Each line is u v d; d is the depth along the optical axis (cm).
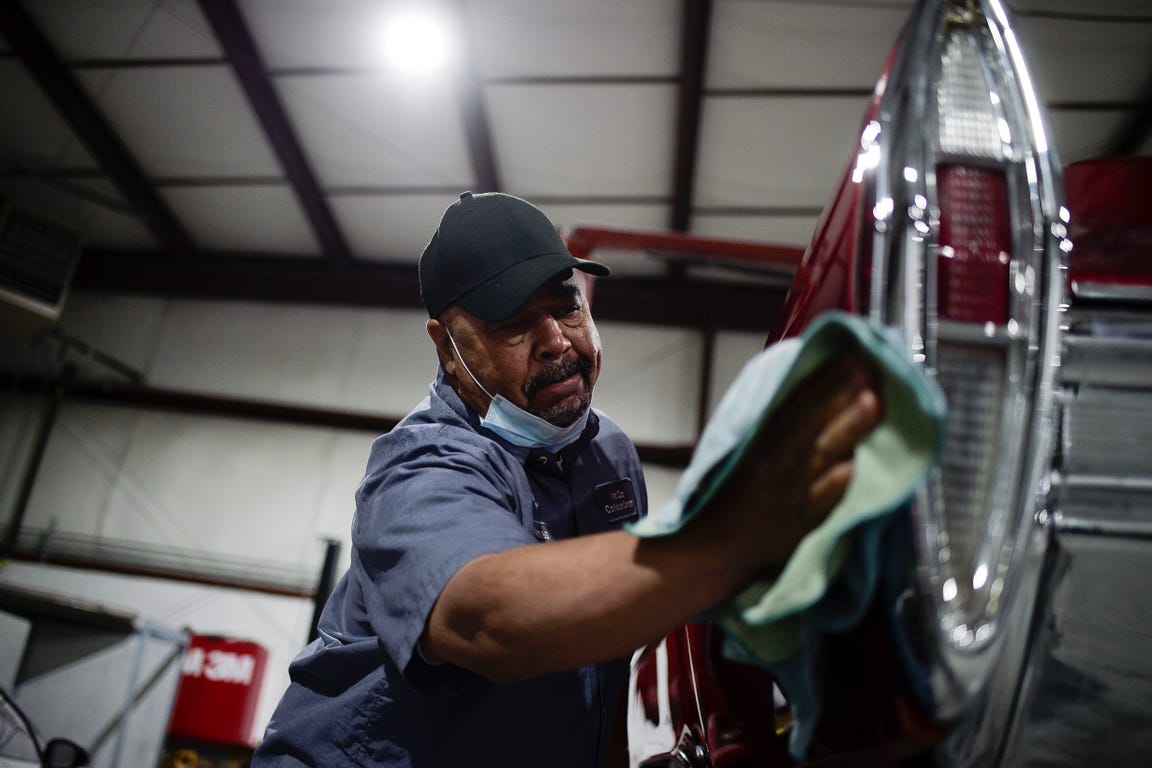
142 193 1049
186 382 1143
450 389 138
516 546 89
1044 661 72
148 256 1158
